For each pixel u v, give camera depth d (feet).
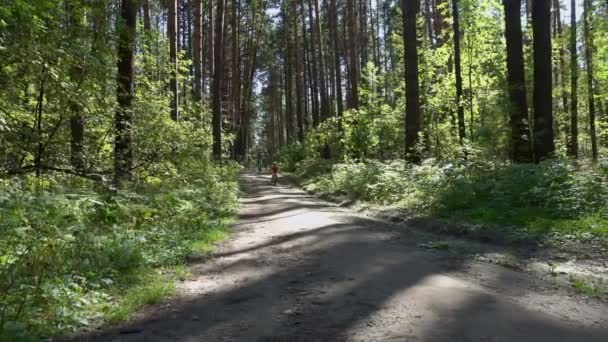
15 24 25.21
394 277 21.88
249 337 15.40
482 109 71.97
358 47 139.03
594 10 76.95
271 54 186.70
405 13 63.26
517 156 52.26
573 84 87.45
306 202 60.23
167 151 46.75
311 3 137.59
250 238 33.99
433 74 85.51
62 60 27.66
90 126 42.52
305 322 16.55
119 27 33.37
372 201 53.52
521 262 24.38
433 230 35.14
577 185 34.78
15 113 30.27
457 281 21.11
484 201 40.63
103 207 30.71
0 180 28.68
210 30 109.70
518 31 53.26
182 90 90.07
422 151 64.64
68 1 30.58
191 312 18.06
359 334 15.24
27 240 21.13
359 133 92.22
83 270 20.83
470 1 73.56
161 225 33.53
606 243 26.25
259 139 370.94
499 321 16.11
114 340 15.40
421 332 15.23
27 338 14.55
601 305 17.74
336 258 26.22
